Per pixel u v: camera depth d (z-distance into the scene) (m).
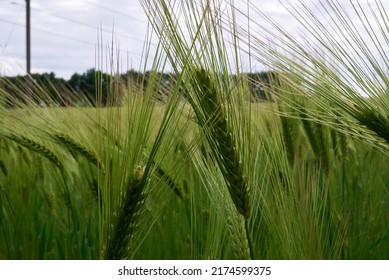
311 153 4.82
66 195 4.73
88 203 4.82
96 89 2.63
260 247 3.55
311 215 3.18
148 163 2.40
